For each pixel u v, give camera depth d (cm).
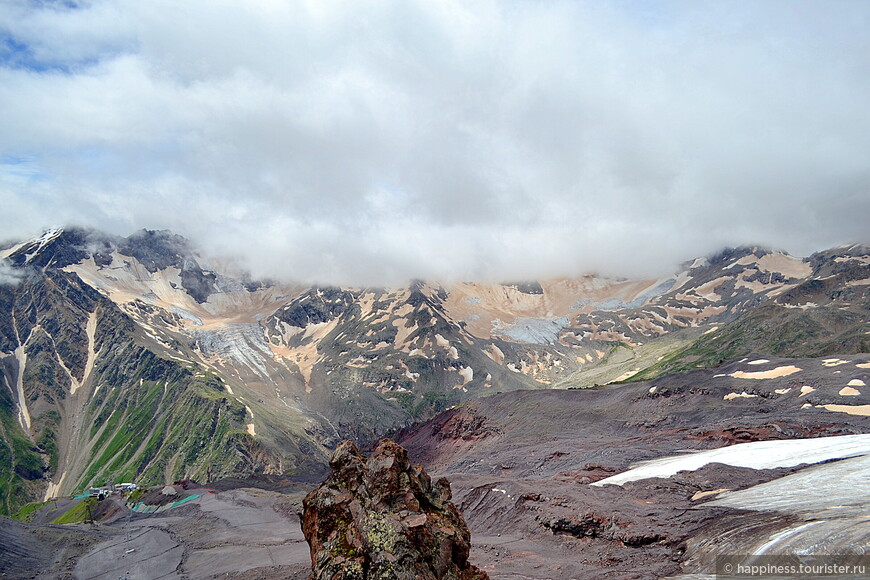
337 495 3872
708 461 8788
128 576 9500
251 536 11462
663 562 5481
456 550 3631
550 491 8688
